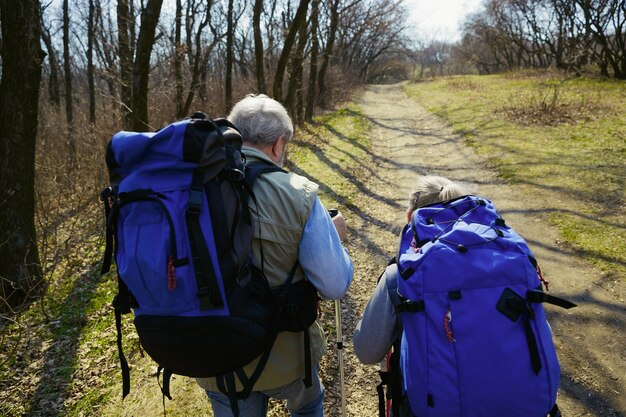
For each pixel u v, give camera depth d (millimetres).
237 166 1459
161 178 1406
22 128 4148
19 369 3424
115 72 11625
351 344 3670
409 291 1442
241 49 24766
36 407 3016
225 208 1386
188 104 13258
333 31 17891
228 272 1369
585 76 25016
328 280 1558
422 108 20594
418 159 10742
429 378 1357
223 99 17547
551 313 3941
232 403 1559
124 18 11125
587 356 3381
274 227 1518
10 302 4293
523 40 45312
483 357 1333
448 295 1393
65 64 13836
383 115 19484
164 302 1372
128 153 1430
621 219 5672
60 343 3744
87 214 6539
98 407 2979
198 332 1391
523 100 17203
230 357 1430
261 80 12289
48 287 4621
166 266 1335
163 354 1453
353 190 8266
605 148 9078
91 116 14523
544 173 8008
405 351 1442
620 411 2863
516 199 7020
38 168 7266
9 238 4207
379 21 22047
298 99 15141
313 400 1976
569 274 4586
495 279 1404
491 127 12906
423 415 1381
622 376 3148
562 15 31047
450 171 9305
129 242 1376
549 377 1357
